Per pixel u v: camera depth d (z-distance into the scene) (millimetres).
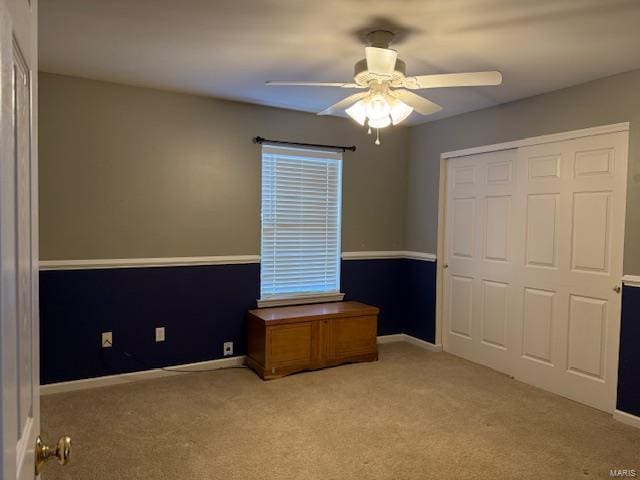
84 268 3627
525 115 3881
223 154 4148
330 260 4809
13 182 709
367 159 4941
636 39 2662
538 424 3117
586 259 3455
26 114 882
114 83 3674
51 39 2801
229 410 3270
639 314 3094
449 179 4727
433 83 2529
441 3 2262
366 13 2383
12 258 695
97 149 3645
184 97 3957
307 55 3018
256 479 2439
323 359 4164
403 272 5176
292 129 4480
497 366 4203
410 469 2551
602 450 2779
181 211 3990
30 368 914
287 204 4520
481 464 2609
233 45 2857
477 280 4414
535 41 2707
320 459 2641
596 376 3393
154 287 3904
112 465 2545
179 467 2539
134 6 2352
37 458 944
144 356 3881
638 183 3111
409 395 3584
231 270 4238
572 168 3537
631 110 3156
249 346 4203
